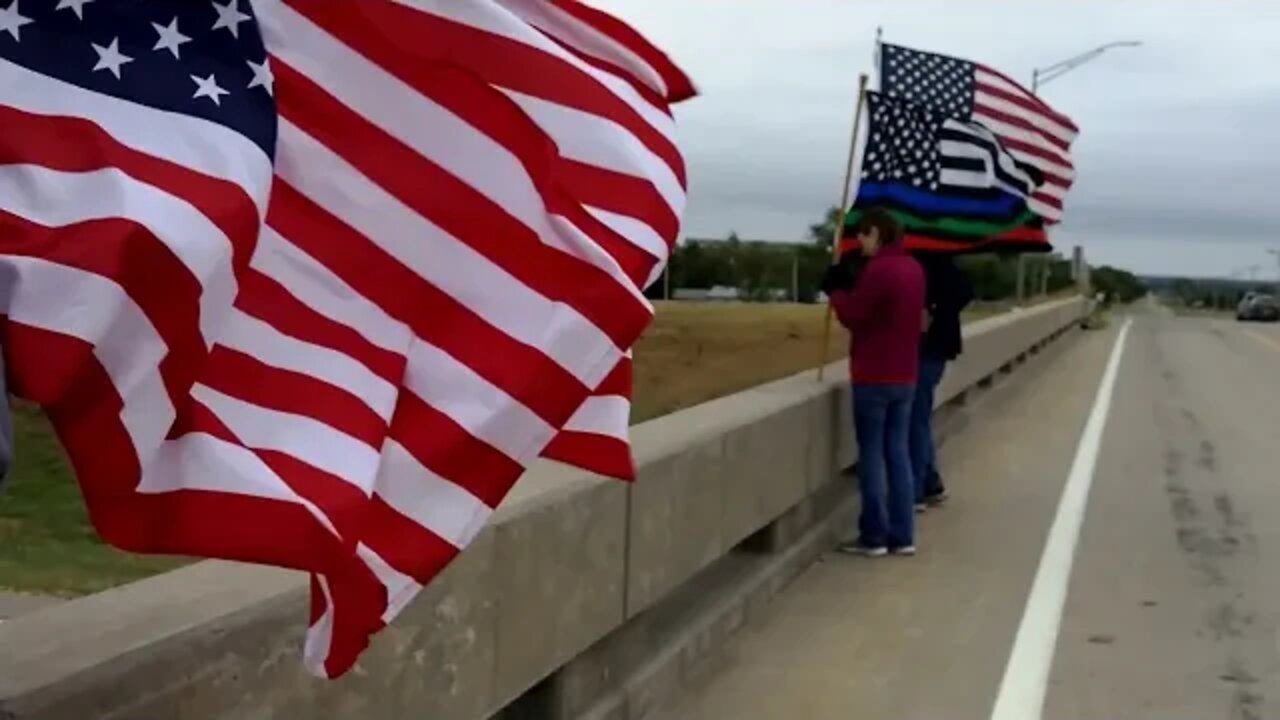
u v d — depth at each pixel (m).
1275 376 26.12
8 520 7.37
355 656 2.49
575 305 2.76
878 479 8.72
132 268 2.13
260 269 2.62
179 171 2.27
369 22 2.77
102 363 2.13
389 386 2.66
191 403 2.38
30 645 2.96
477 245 2.77
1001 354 20.62
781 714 5.73
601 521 5.04
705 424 6.82
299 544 2.34
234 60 2.42
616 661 5.40
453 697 4.04
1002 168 10.21
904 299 8.52
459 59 2.80
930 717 5.73
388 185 2.75
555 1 3.02
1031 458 13.30
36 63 2.29
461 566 4.05
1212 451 14.23
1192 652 6.75
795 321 27.55
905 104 9.89
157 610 3.23
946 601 7.61
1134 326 56.69
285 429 2.53
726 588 7.00
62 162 2.22
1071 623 7.23
